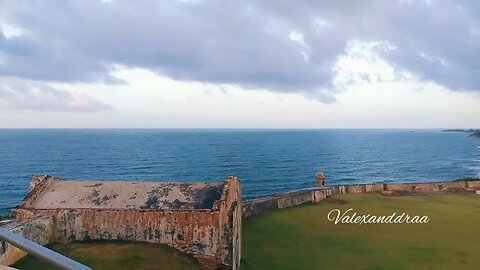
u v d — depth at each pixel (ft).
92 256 45.21
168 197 50.83
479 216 86.99
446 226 79.15
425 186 116.37
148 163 407.03
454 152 606.55
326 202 99.60
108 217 48.80
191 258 48.03
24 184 280.51
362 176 341.62
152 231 48.49
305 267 57.41
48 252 9.40
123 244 48.19
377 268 57.36
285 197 93.30
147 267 43.93
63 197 51.26
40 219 46.80
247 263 57.77
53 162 410.93
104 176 316.19
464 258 61.46
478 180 124.67
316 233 73.72
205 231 47.85
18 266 41.60
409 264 58.95
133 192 51.75
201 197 50.67
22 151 550.36
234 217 49.60
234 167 378.53
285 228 76.69
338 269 56.85
